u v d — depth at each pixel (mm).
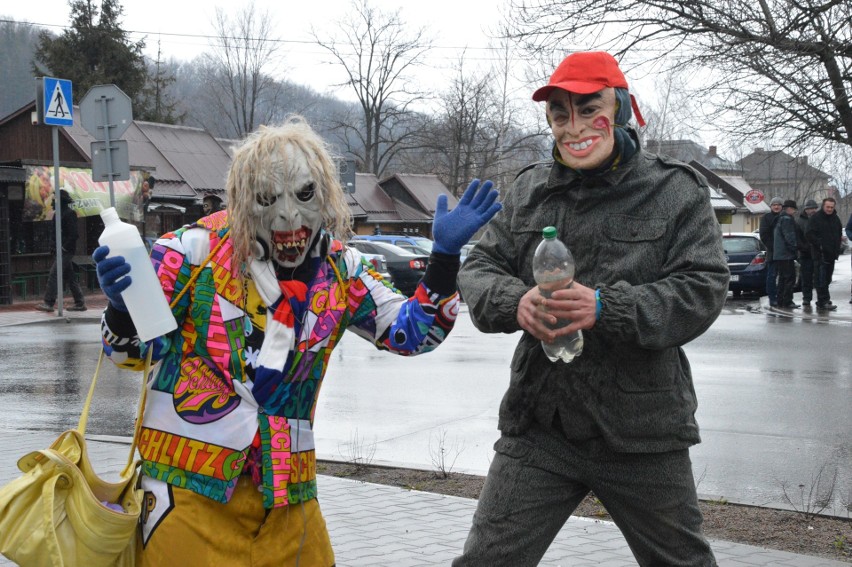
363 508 5941
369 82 56969
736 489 6469
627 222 3266
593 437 3262
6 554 2562
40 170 21797
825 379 10945
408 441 7879
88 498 2568
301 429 2787
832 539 5363
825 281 20562
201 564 2656
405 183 49281
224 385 2691
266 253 2717
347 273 2879
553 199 3398
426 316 2877
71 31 47594
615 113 3309
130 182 24781
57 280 17875
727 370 11656
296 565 2781
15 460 6941
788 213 21172
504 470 3361
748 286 24938
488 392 10094
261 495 2719
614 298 3068
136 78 48656
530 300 3139
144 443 2729
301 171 2660
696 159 69188
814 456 7383
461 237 2855
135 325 2582
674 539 3305
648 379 3227
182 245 2727
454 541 5297
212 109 61281
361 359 12570
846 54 15555
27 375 11156
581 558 5023
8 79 49594
